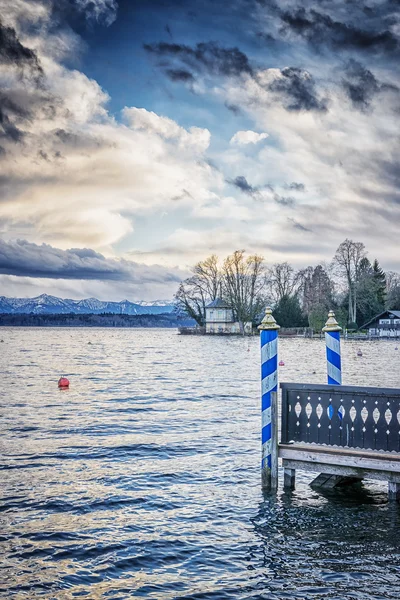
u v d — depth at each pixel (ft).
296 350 246.27
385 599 24.94
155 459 49.16
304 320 374.02
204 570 27.94
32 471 45.14
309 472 45.78
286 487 40.47
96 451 52.01
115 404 83.71
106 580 26.86
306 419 38.86
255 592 25.64
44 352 246.68
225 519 34.91
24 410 77.46
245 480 42.96
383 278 392.88
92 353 239.30
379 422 36.17
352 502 38.27
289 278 387.96
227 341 352.08
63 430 62.39
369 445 36.47
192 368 157.07
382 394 35.99
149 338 479.82
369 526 33.78
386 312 340.18
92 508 36.63
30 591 25.73
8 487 40.78
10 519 34.53
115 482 42.22
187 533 32.63
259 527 33.63
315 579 26.89
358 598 25.04
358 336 326.85
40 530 32.83
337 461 36.86
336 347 44.60
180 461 48.49
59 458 49.44
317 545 30.96
